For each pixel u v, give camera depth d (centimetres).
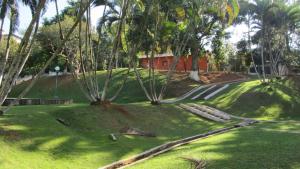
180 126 2644
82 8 1970
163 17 3031
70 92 5134
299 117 3631
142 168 1510
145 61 6034
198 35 4775
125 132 2170
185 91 4581
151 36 3111
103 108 2406
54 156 1588
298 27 4719
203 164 1468
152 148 1948
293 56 5588
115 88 4872
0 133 1599
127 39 2892
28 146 1584
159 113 2766
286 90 4241
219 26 4769
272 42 5000
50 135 1761
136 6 2808
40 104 3272
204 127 2733
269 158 1520
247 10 4303
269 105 3866
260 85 4362
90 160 1644
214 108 3659
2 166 1360
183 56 5391
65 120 2058
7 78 1730
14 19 1852
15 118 1855
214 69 6794
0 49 3228
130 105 2738
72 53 4047
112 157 1723
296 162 1441
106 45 4778
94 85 2536
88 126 2077
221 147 1819
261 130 2456
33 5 1816
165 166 1506
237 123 2998
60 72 6025
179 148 1925
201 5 3161
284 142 1864
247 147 1775
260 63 6172
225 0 2395
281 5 4262
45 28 4819
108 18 2736
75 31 4175
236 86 4516
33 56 5884
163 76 5181
